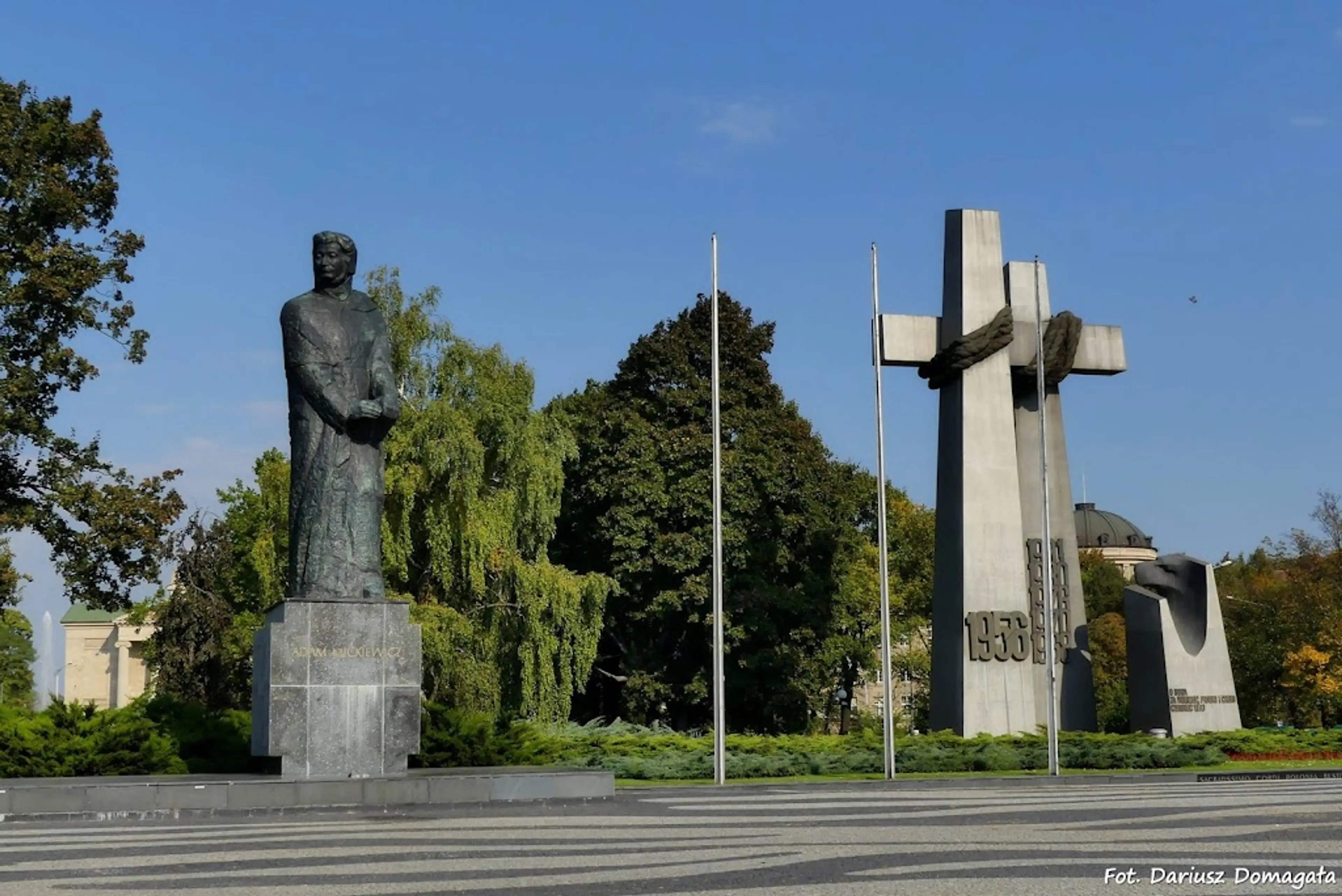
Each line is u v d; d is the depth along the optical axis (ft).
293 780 79.25
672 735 141.08
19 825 69.56
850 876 45.19
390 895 41.68
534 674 156.97
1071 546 161.07
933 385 161.89
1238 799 84.64
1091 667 160.97
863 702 334.03
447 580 154.92
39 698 331.98
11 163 137.08
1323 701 219.41
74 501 138.51
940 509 160.04
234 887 43.70
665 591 197.47
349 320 90.89
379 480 89.97
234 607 216.74
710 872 46.62
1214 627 162.30
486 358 161.17
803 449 209.56
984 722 152.05
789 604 201.05
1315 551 224.53
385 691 85.66
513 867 48.52
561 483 163.84
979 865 47.70
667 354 209.26
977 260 160.35
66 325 141.38
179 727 97.60
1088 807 77.20
